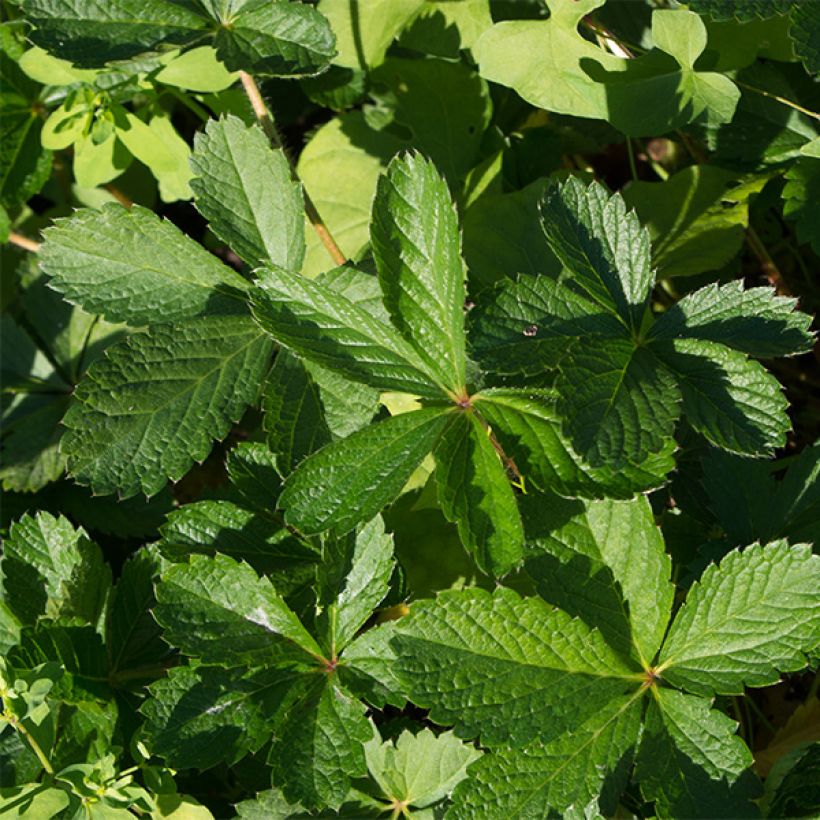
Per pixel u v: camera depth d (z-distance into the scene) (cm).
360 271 76
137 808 74
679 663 72
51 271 76
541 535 73
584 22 82
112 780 74
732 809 71
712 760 71
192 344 75
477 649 72
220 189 76
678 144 88
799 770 73
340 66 87
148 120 84
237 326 76
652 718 72
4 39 84
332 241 81
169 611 73
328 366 72
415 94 86
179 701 73
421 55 86
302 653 73
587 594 73
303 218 76
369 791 75
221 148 76
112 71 82
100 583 77
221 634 73
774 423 71
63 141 82
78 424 74
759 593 72
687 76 78
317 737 72
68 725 75
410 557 79
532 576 73
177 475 75
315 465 71
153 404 75
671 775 71
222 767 79
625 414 71
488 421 72
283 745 72
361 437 72
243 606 73
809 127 81
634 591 73
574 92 80
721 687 72
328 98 87
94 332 87
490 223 82
